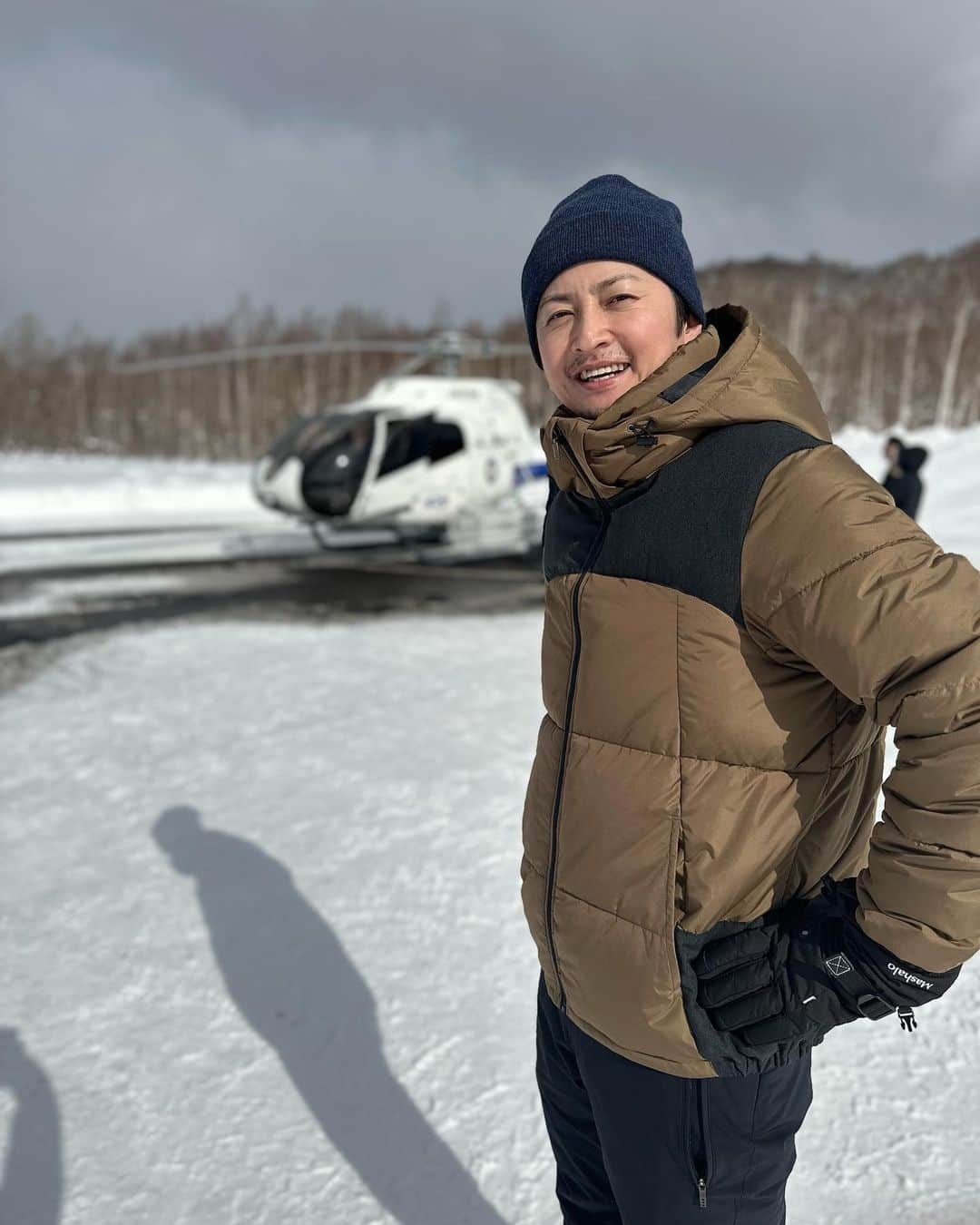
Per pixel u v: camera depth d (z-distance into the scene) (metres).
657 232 1.15
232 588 9.02
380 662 5.78
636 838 1.05
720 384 1.01
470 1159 1.88
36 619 7.45
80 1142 1.94
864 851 1.18
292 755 4.07
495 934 2.67
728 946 1.00
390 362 47.34
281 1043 2.24
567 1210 1.37
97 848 3.24
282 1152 1.90
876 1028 2.27
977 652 0.83
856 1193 1.75
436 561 11.22
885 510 0.93
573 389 1.21
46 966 2.55
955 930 0.84
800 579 0.92
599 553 1.11
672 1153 1.11
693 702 1.01
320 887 2.94
